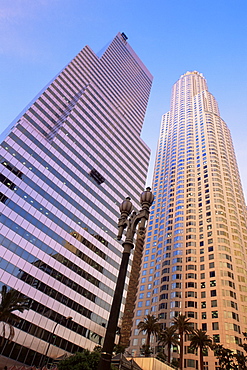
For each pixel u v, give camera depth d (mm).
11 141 69312
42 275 60812
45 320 57688
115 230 87125
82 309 66438
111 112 119000
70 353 59531
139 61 194625
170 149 160625
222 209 111625
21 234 60531
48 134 82500
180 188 130500
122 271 12086
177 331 83125
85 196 81875
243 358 60969
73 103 102125
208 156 137125
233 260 96312
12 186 63938
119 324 74812
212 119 161250
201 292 90688
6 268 54938
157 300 97688
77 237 73188
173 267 101812
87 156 90562
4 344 49781
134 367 40156
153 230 129875
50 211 69438
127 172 106750
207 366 73562
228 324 79250
